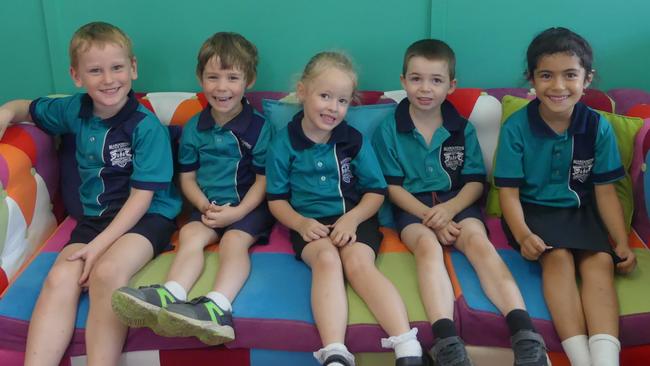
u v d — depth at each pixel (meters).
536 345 1.33
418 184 1.79
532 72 1.60
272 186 1.72
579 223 1.59
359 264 1.51
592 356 1.33
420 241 1.60
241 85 1.72
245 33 1.99
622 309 1.40
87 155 1.71
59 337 1.41
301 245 1.63
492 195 1.82
